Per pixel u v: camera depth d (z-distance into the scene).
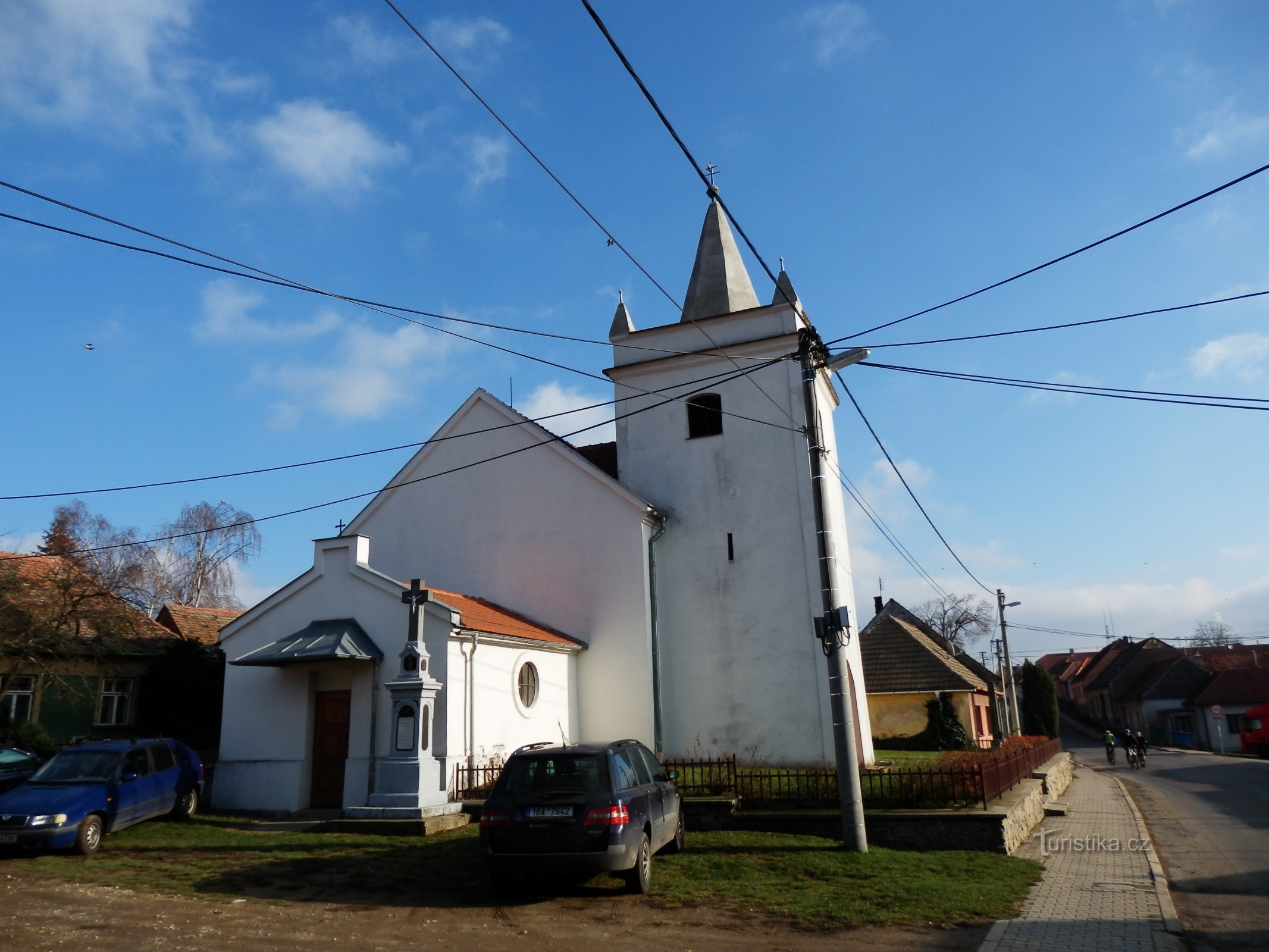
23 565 24.97
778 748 21.09
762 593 22.12
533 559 22.59
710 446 23.52
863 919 9.65
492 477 23.50
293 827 15.43
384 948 8.61
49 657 23.98
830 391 26.52
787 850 13.00
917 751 36.50
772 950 8.56
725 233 26.67
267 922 9.63
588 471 22.48
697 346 24.31
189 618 31.52
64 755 15.02
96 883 11.55
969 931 9.27
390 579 18.17
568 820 10.34
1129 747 41.38
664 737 21.73
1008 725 42.50
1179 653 81.75
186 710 26.33
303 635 18.05
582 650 21.66
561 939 8.94
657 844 11.79
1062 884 11.53
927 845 13.62
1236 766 38.22
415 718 15.74
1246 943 9.08
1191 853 14.93
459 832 14.68
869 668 39.78
